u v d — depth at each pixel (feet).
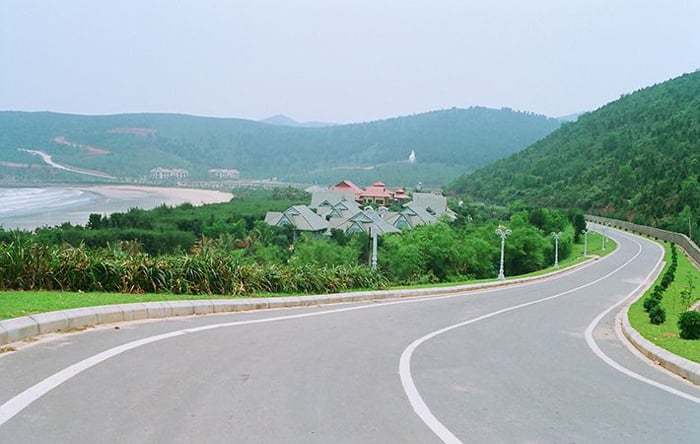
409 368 22.68
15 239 37.50
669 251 172.76
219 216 192.13
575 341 34.30
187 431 14.05
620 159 286.87
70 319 24.29
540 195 302.45
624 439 15.80
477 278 131.34
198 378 18.69
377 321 35.50
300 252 126.21
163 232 147.33
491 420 16.69
